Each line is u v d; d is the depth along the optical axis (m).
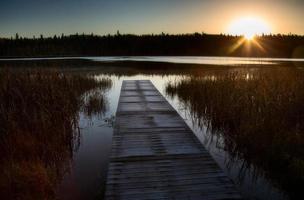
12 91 6.79
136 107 7.47
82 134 5.86
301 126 5.12
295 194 3.40
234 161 4.43
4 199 3.05
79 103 8.27
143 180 3.35
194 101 8.53
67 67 21.98
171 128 5.50
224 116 6.14
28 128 4.84
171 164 3.80
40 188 3.27
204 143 5.27
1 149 4.05
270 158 4.18
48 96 6.71
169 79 15.34
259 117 5.52
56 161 4.27
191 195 3.03
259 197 3.36
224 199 2.96
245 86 8.33
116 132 5.24
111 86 12.59
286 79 9.46
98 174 3.96
